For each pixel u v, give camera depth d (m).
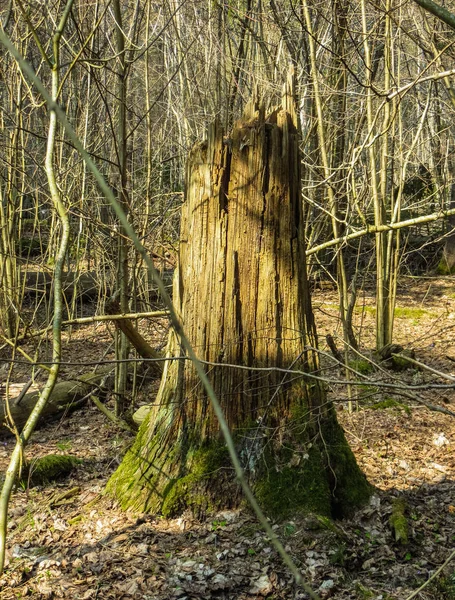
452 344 9.88
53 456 5.67
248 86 11.06
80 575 4.10
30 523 4.71
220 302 4.55
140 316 5.11
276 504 4.43
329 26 9.89
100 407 6.86
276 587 3.91
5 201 9.80
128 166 9.44
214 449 4.62
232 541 4.30
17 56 0.73
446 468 5.67
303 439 4.61
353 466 4.86
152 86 11.87
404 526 4.48
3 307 9.21
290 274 4.60
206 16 12.26
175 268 5.75
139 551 4.27
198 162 4.60
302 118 11.06
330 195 7.08
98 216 8.39
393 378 3.71
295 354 4.61
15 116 8.88
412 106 11.02
